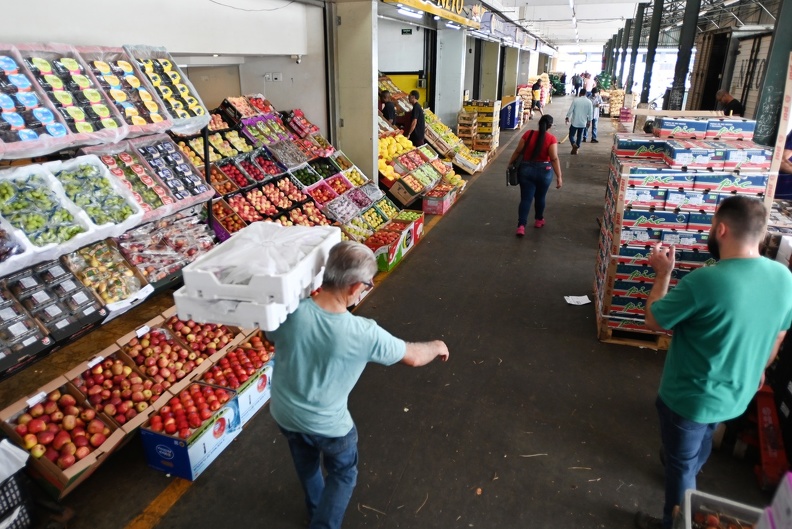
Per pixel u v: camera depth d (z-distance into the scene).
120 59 4.12
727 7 17.47
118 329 3.63
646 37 34.34
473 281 5.93
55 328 3.11
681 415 2.27
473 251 6.89
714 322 2.10
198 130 4.45
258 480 3.06
